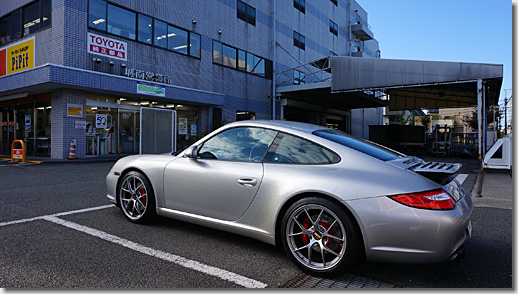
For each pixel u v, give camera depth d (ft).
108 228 12.02
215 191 10.37
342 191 8.17
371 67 56.29
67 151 40.04
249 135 10.77
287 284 8.02
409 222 7.55
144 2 47.37
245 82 65.87
